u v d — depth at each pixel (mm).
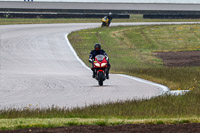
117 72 91875
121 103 42031
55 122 30547
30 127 29219
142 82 71500
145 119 32719
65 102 46062
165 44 181000
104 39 186625
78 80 72500
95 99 48688
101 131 28000
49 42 163250
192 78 77062
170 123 31375
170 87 63312
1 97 50062
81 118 33438
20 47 144000
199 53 150875
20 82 67438
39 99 48531
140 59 135000
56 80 71812
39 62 112250
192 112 37594
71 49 148000
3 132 27516
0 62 108062
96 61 63844
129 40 189375
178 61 130500
